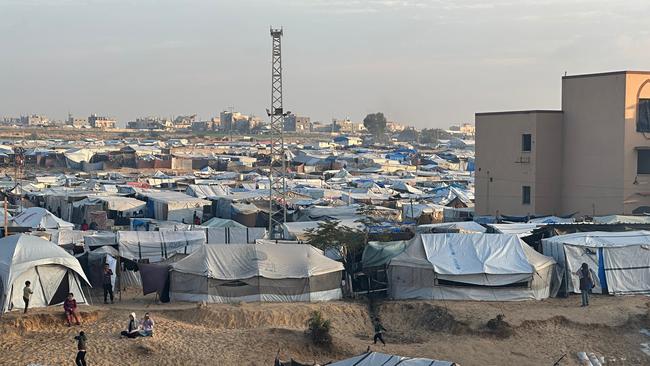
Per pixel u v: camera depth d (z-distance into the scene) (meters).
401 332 36.53
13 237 36.66
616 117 60.09
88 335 32.31
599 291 41.06
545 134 63.97
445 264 39.72
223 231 52.06
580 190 62.97
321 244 44.59
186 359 31.14
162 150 171.62
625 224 46.91
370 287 41.25
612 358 33.66
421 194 89.75
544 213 64.12
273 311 36.28
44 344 31.17
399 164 149.75
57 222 55.44
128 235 44.88
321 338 33.16
